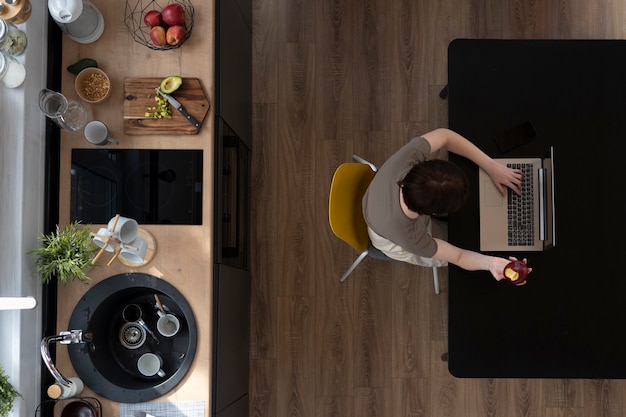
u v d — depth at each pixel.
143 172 1.90
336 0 2.80
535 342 1.84
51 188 1.90
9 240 1.74
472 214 1.89
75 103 1.83
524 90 1.92
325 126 2.79
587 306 1.85
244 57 2.54
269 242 2.75
